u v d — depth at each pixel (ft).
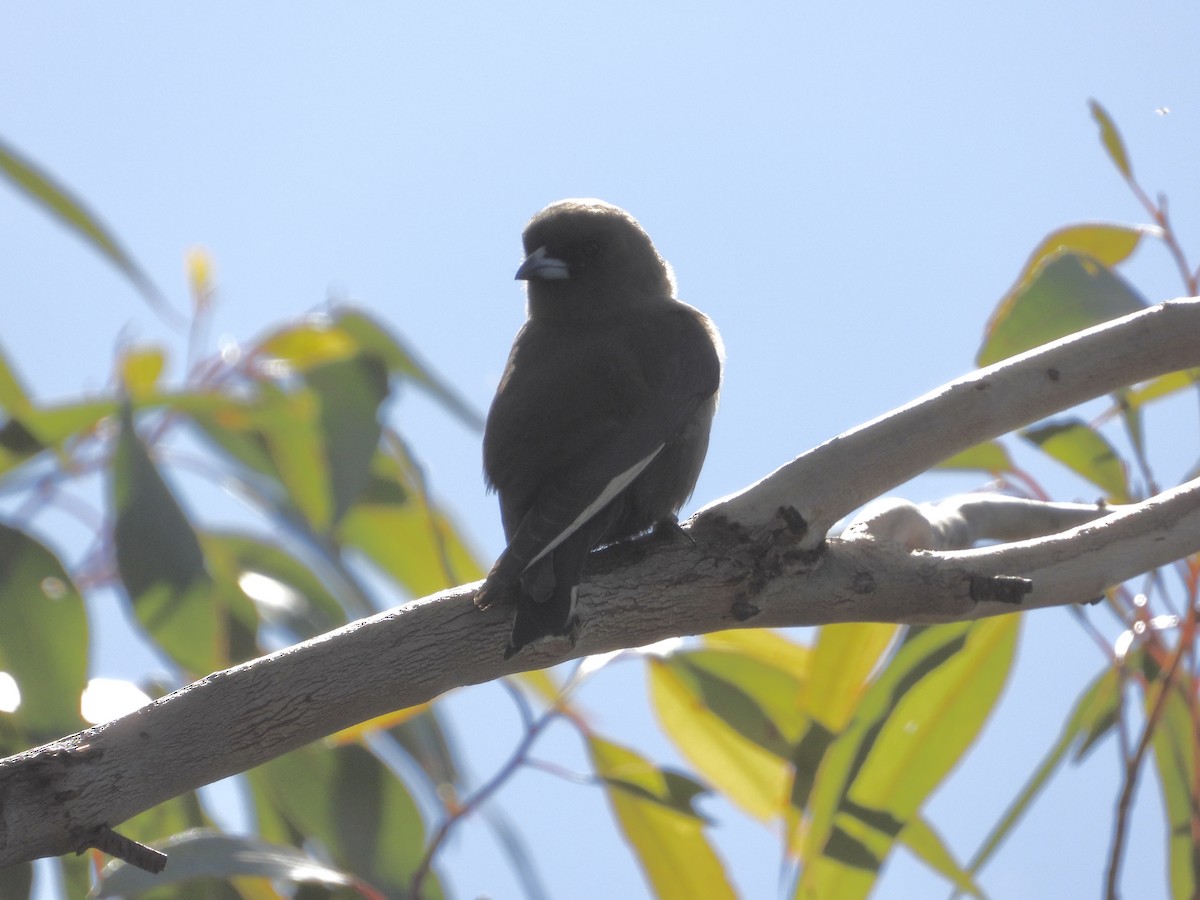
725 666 26.48
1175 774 26.20
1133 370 20.76
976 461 25.48
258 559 32.17
